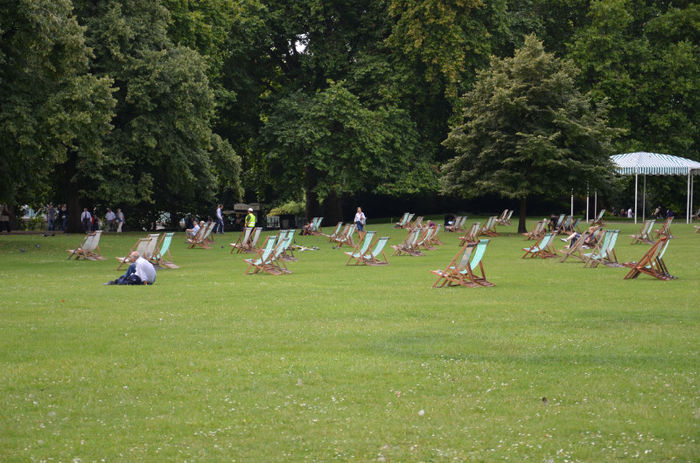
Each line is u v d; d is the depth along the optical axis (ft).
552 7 184.24
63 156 98.78
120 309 44.68
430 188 165.07
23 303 46.96
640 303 47.03
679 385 25.84
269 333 36.47
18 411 23.03
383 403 24.00
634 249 99.35
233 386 26.00
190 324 39.17
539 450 19.54
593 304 46.75
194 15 139.85
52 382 26.43
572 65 137.18
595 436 20.59
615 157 156.66
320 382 26.58
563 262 80.28
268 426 21.66
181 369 28.53
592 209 200.75
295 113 159.94
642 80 176.24
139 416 22.62
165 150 126.00
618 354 31.07
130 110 128.26
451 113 172.55
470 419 22.26
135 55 124.57
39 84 96.32
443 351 31.89
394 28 159.74
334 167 159.12
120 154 124.47
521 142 131.54
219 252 103.04
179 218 185.47
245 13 162.50
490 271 70.18
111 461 18.89
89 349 32.37
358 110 155.94
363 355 31.17
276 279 64.28
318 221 138.31
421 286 58.03
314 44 168.45
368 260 82.12
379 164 162.30
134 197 129.49
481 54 159.12
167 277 66.44
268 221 207.21
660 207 209.67
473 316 41.88
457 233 138.72
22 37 91.76
